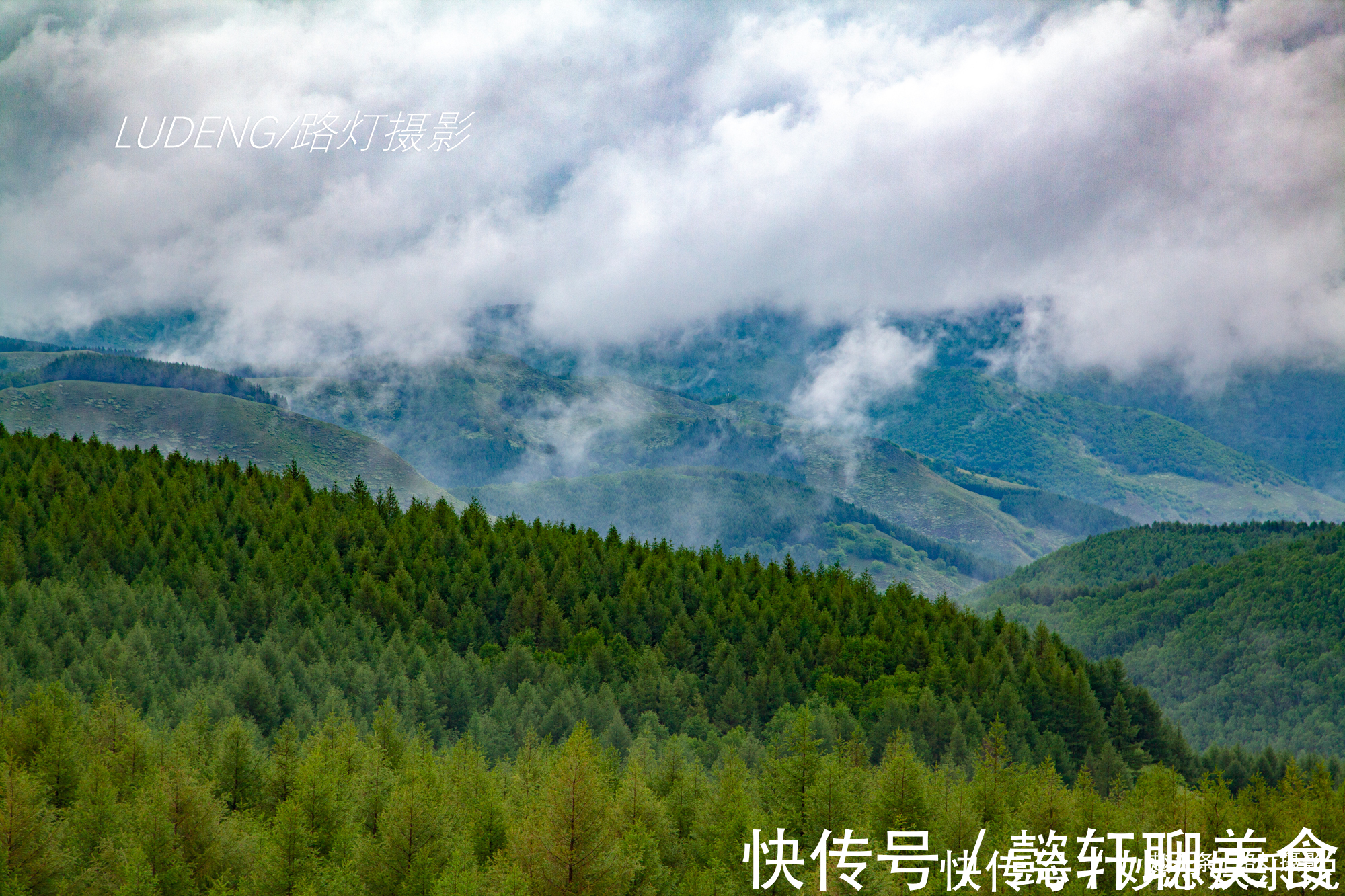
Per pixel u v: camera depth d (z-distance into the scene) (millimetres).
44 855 49688
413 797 52906
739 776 65312
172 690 111812
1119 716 154625
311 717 107812
